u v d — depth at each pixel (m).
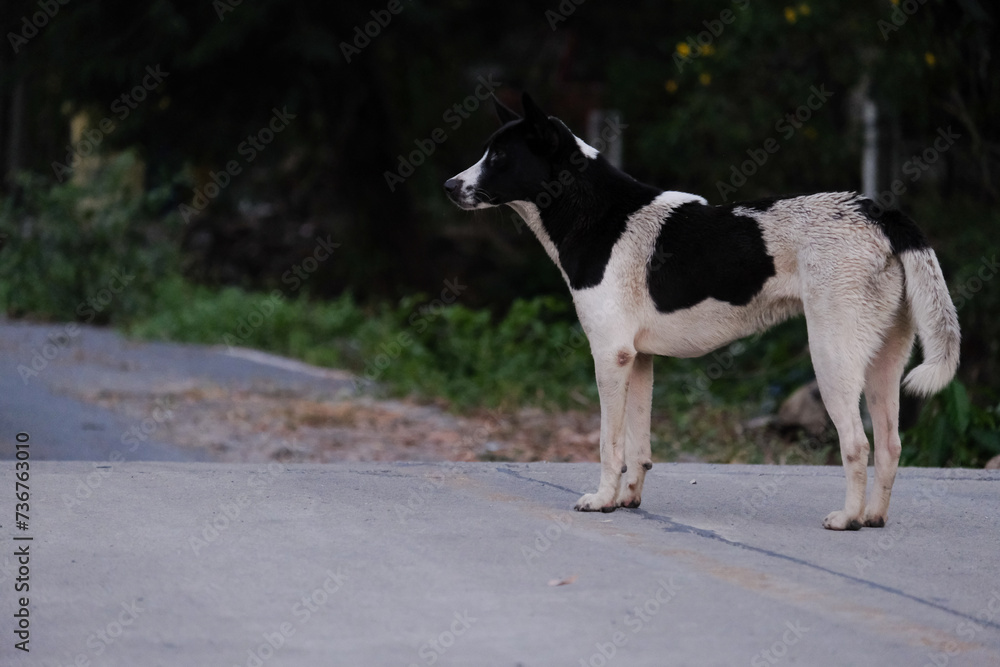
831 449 12.84
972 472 9.30
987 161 15.90
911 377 6.55
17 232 23.58
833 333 6.74
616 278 7.15
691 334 7.17
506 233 31.22
